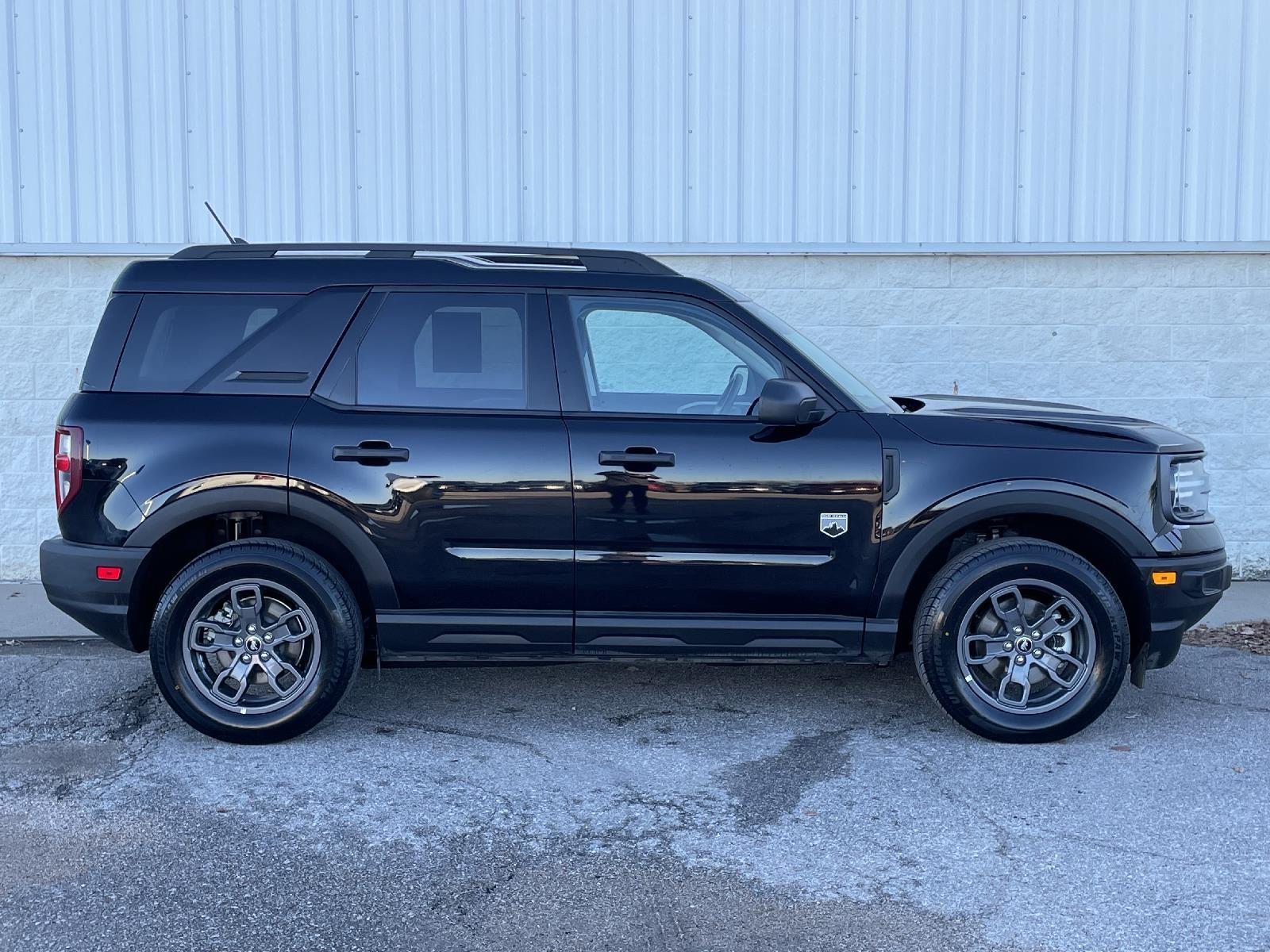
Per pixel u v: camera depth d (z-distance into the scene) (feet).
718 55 25.43
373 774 14.48
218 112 25.35
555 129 25.55
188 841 12.54
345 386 15.33
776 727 16.29
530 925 10.73
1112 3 25.27
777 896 11.32
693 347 15.64
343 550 15.70
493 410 15.28
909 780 14.28
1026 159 25.62
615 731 16.10
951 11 25.31
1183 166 25.62
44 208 25.34
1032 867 11.93
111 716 16.69
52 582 15.29
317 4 25.21
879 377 26.14
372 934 10.57
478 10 25.30
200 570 14.97
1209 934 10.59
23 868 11.86
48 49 25.03
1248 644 20.70
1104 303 25.90
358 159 25.54
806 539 15.07
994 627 15.47
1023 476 15.06
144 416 15.11
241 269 15.70
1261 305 25.77
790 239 25.82
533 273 15.66
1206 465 26.25
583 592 15.19
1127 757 15.08
